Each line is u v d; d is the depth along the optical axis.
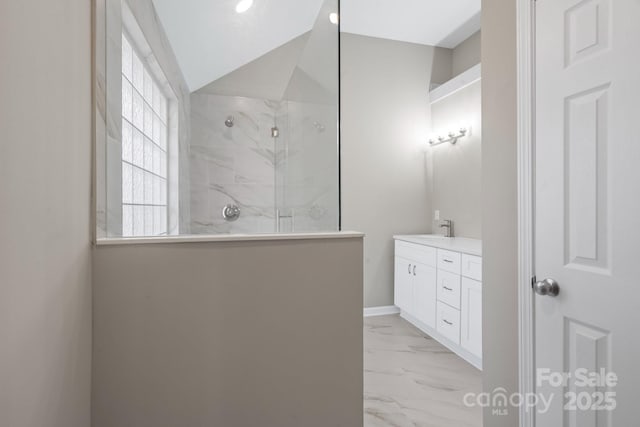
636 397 1.01
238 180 1.90
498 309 1.53
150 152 1.59
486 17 1.58
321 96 1.72
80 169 0.96
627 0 1.03
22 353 0.63
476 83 3.29
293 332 1.24
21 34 0.61
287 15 1.87
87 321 1.03
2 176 0.55
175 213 1.73
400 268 3.64
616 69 1.06
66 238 0.86
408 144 3.93
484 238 1.61
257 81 1.93
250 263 1.20
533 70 1.34
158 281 1.13
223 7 1.86
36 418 0.70
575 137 1.19
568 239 1.22
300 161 1.79
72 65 0.88
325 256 1.27
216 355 1.17
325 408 1.26
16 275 0.61
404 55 3.92
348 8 3.26
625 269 1.04
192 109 1.86
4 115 0.55
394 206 3.89
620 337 1.06
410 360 2.70
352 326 1.29
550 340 1.28
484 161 1.61
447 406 2.05
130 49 1.44
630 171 1.03
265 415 1.21
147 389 1.12
